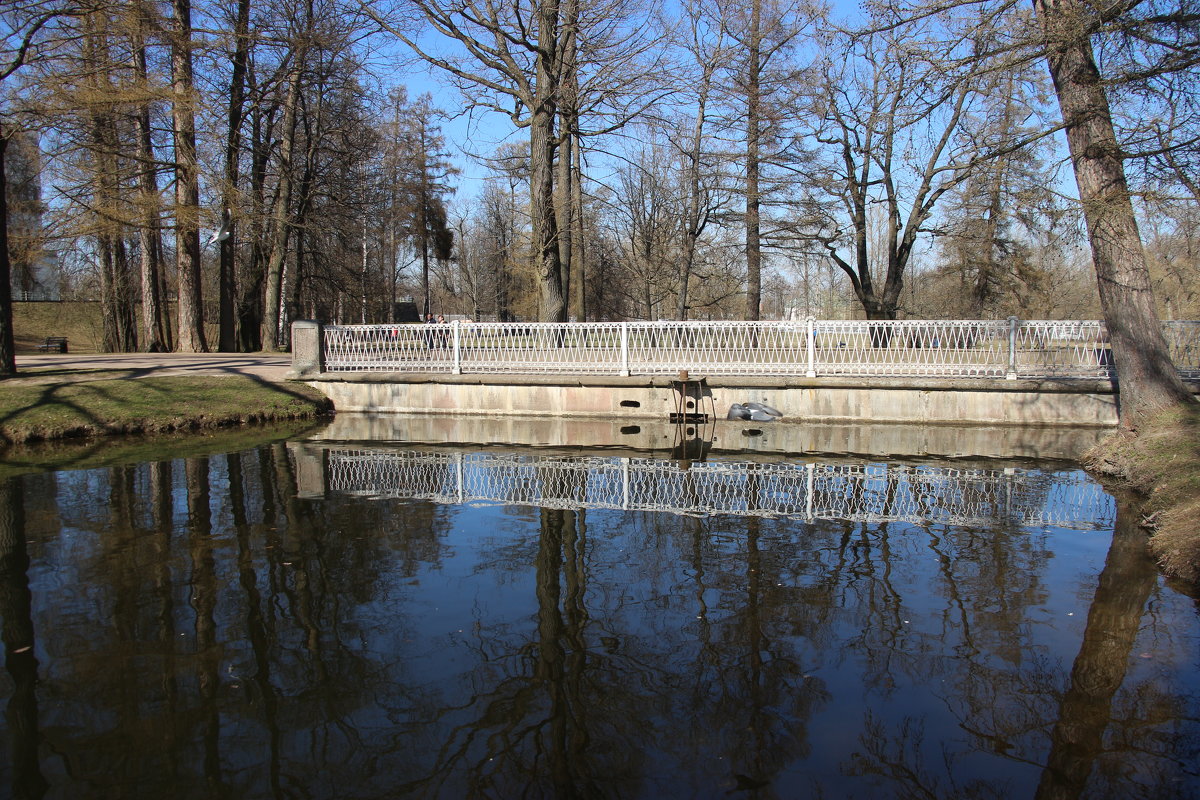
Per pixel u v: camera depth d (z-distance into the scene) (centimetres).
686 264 2409
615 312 4250
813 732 337
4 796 291
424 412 1427
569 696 369
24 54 1191
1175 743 328
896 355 1312
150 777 304
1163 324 1266
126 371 1461
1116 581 523
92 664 398
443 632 440
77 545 598
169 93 1567
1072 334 1248
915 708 357
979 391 1259
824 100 2236
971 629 444
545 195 1806
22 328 3772
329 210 2375
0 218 1294
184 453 1016
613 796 291
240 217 1823
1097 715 350
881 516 707
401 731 339
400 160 3175
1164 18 674
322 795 293
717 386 1336
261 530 646
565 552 594
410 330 1455
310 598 491
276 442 1116
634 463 973
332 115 2300
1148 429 860
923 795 292
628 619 459
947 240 2341
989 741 329
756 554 589
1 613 462
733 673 391
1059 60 796
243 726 342
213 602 482
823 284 5328
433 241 3466
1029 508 734
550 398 1387
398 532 646
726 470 927
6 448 1044
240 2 1997
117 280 2795
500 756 320
